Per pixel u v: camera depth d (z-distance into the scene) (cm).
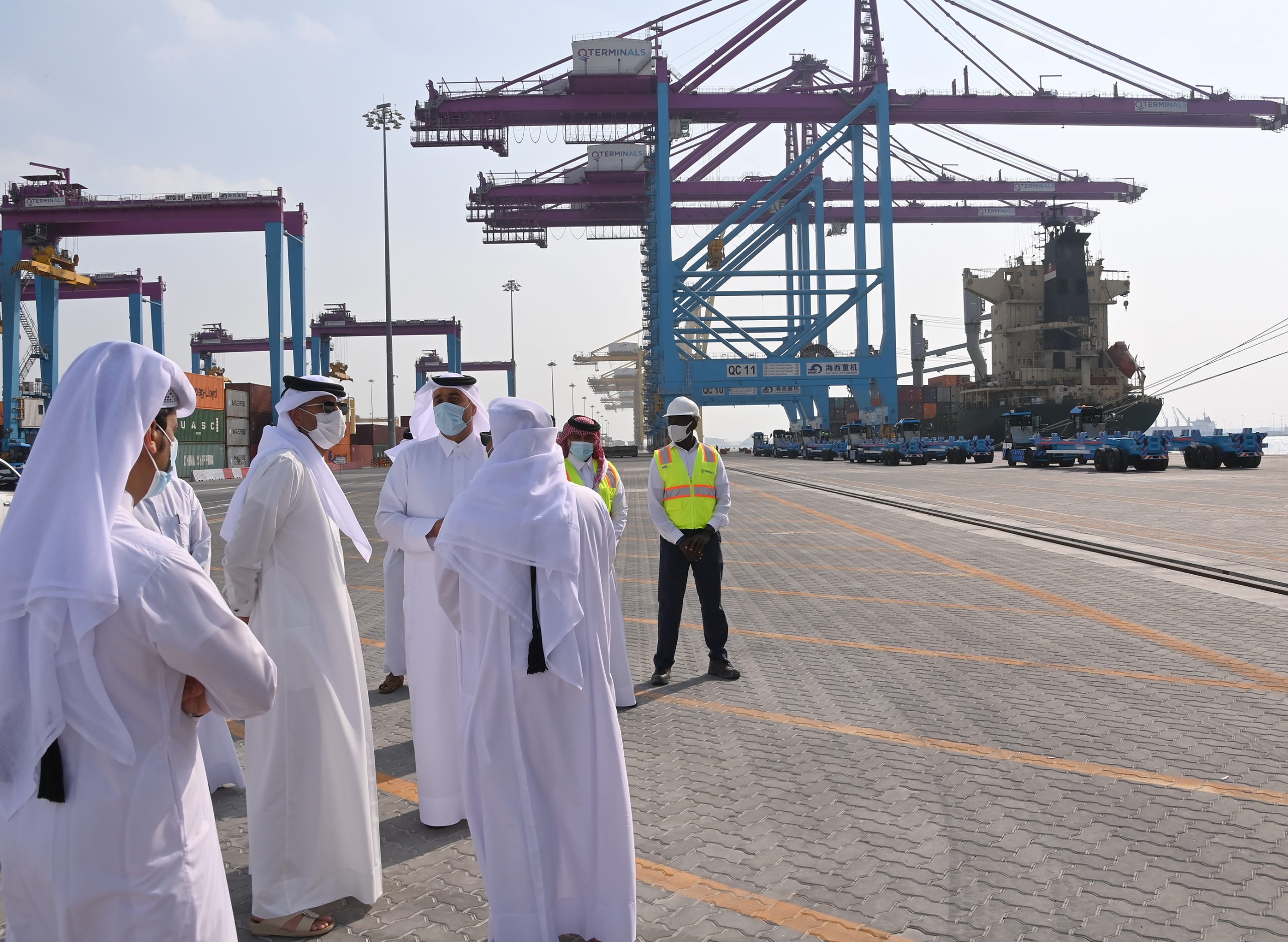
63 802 175
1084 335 6369
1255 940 287
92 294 7619
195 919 186
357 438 8850
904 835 374
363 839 322
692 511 630
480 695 278
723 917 310
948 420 7362
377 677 677
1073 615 827
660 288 6538
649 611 922
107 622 177
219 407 5800
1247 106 6731
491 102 6191
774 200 6712
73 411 182
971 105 6631
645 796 424
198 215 5509
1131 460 3284
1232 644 701
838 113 6719
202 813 195
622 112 6350
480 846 279
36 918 178
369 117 3953
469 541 279
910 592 985
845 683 621
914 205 9162
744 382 6631
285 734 308
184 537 441
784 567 1205
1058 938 291
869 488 2816
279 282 5488
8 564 177
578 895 284
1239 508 1777
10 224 5306
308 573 319
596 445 619
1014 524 1591
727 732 521
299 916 307
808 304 7900
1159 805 398
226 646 188
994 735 500
